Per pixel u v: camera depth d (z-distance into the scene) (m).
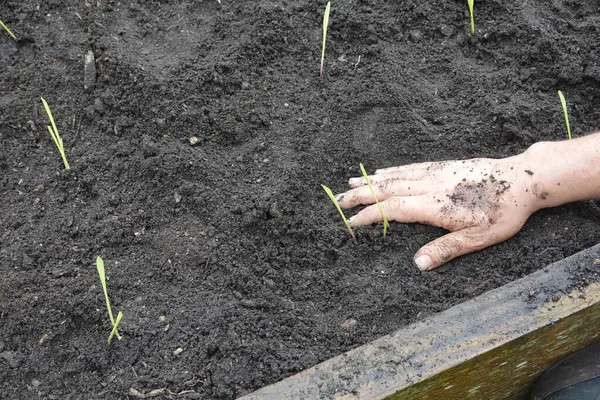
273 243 1.20
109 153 1.25
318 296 1.18
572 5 1.37
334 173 1.25
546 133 1.27
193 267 1.18
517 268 1.18
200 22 1.34
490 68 1.32
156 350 1.13
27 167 1.24
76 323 1.15
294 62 1.32
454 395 1.12
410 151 1.26
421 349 1.08
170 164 1.23
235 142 1.26
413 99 1.29
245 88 1.29
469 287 1.18
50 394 1.12
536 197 1.18
